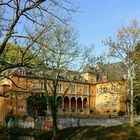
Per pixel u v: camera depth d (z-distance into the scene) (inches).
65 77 1801.2
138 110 2500.0
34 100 2288.4
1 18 527.2
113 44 1953.7
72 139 1717.5
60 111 4131.4
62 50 1530.5
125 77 2166.6
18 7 507.8
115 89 2073.1
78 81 4507.9
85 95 4581.7
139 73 1925.4
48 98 1726.1
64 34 1605.6
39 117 2117.4
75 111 4384.8
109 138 1636.3
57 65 1558.8
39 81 1614.2
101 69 2022.6
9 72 771.4
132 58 1916.8
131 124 1877.5
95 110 4584.2
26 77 1390.3
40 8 512.7
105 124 2241.6
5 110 2842.0
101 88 2453.2
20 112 3159.5
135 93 1978.3
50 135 1801.2
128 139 1622.8
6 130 1619.1
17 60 588.7
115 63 2047.2
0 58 557.0
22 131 1935.3
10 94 1087.0
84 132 1749.5
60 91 4037.9
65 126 2070.6
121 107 4084.6
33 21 525.7
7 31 521.3
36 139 1838.1
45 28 596.4
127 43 1937.7
